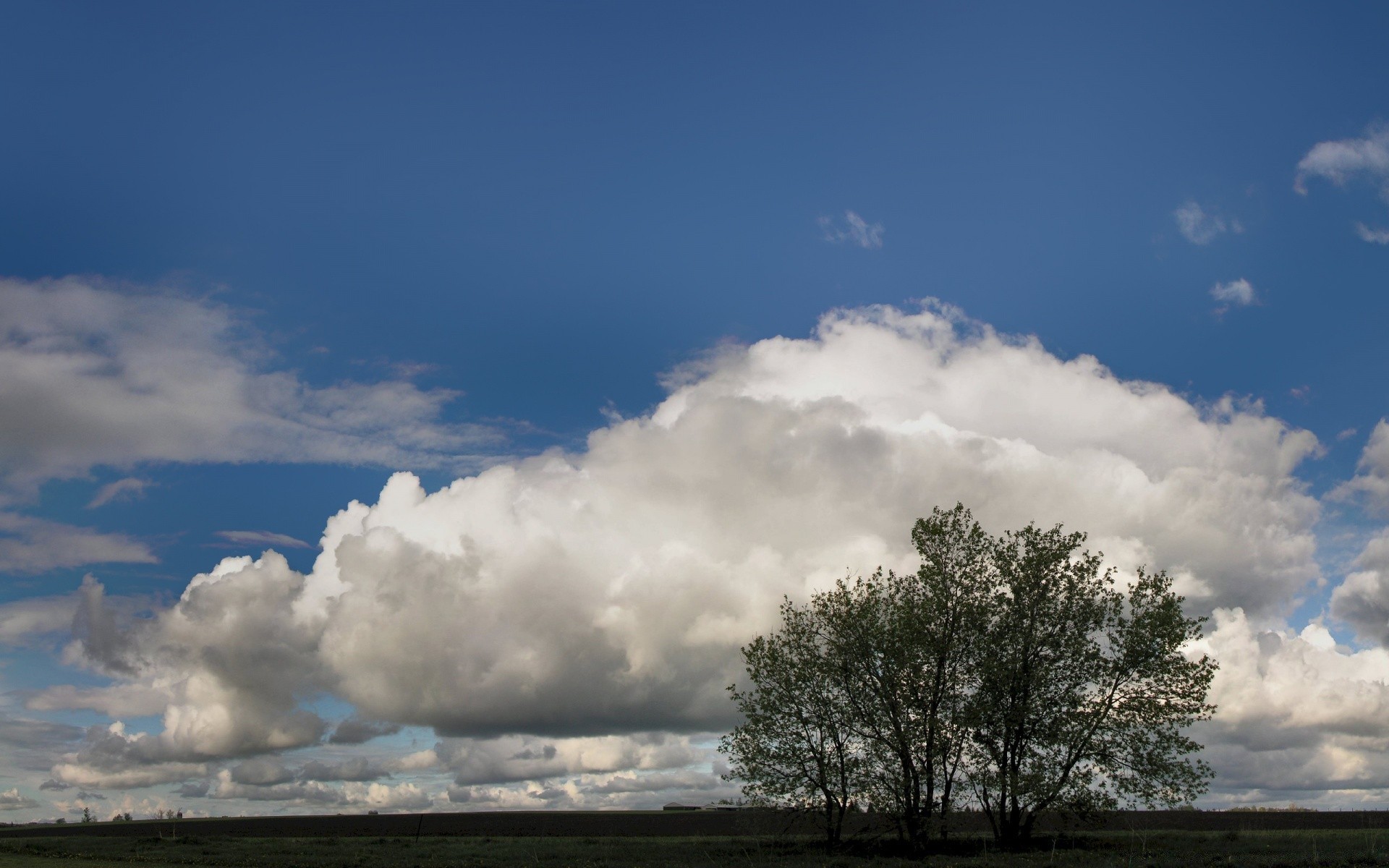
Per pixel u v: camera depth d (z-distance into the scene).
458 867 47.59
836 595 52.41
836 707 50.91
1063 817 48.84
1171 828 61.59
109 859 57.38
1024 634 50.25
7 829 130.38
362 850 62.25
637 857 50.09
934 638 51.12
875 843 50.72
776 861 45.06
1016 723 49.00
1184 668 47.09
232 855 59.28
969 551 52.47
